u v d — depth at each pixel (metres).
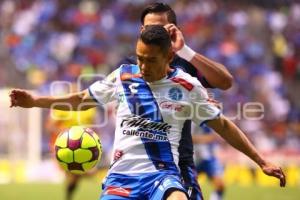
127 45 88.12
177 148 18.22
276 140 70.06
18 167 66.06
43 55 85.81
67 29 90.31
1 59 83.75
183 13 91.56
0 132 66.50
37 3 92.81
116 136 18.34
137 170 17.84
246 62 85.56
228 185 60.72
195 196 18.69
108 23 90.88
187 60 19.36
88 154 18.36
